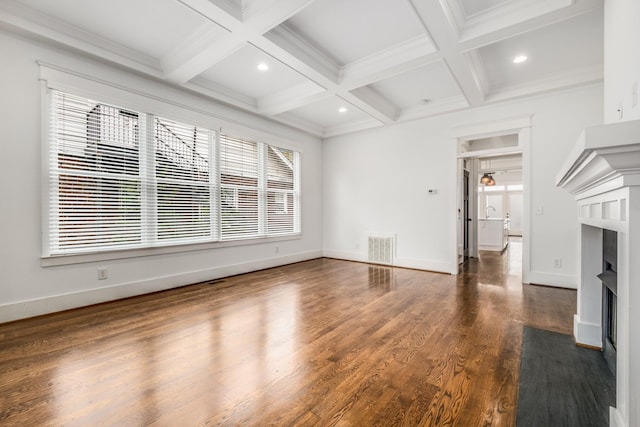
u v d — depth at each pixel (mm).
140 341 2211
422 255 4867
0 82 2494
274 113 4547
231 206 4410
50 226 2762
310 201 5887
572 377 1717
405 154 5039
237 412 1437
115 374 1765
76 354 2006
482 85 3648
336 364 1890
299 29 2727
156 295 3404
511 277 4352
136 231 3354
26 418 1382
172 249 3678
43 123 2697
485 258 6203
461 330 2422
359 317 2723
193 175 3920
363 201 5582
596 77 3322
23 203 2611
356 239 5691
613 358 1765
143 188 3408
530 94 3754
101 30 2750
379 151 5359
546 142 3781
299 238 5625
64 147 2838
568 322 2592
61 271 2828
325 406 1483
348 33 2781
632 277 1004
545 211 3805
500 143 6137
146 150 3424
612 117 1764
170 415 1410
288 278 4281
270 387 1643
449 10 2301
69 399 1524
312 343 2189
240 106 4266
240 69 3488
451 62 2969
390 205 5227
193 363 1896
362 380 1712
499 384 1661
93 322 2574
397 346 2141
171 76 3320
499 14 2408
